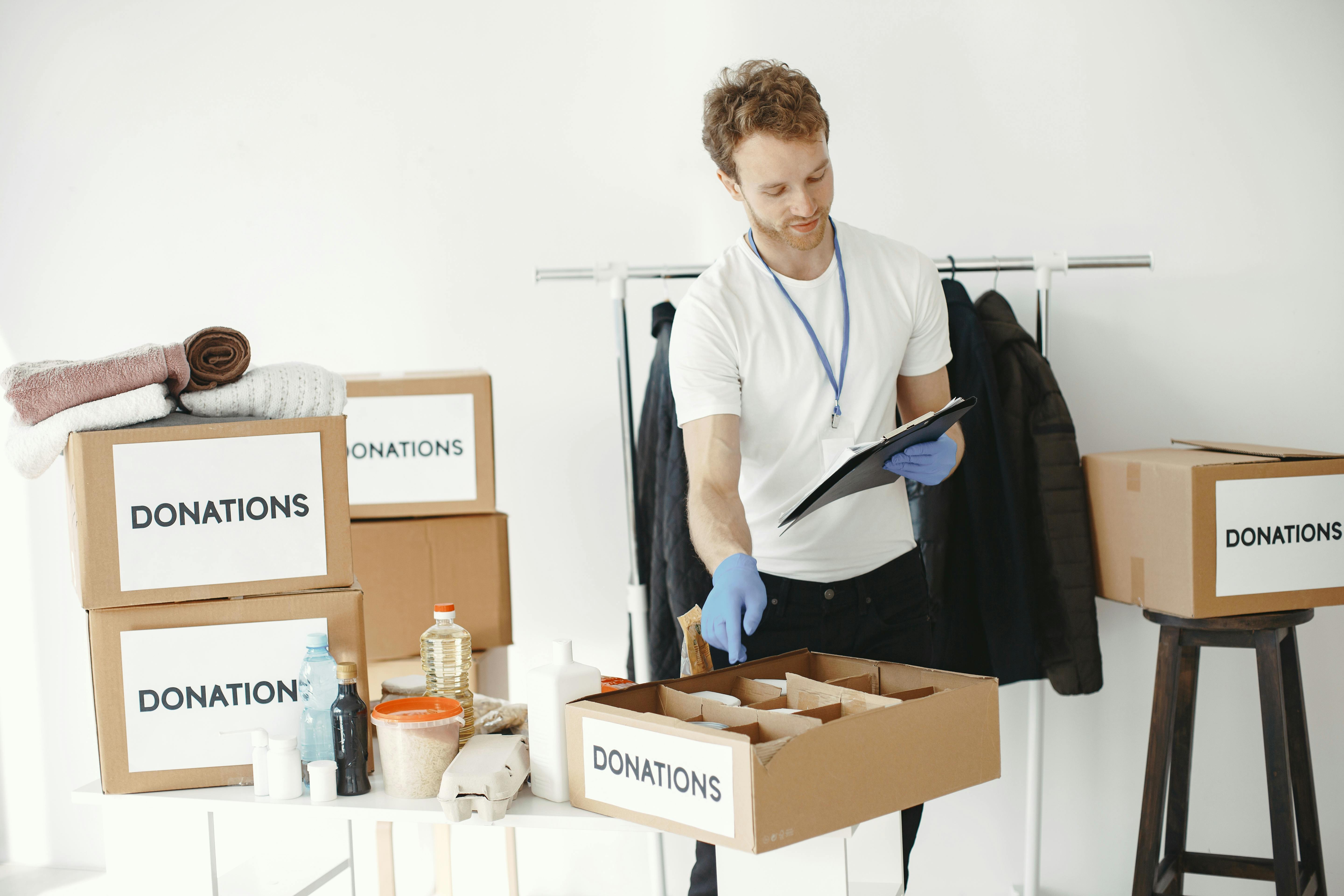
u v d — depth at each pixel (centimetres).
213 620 136
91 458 133
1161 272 238
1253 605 189
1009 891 248
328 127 269
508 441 268
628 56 257
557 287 264
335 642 139
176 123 273
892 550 171
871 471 147
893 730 114
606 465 265
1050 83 239
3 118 278
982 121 242
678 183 256
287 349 273
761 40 250
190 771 136
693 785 109
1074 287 241
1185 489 188
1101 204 239
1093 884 247
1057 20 238
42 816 283
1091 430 243
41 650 282
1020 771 247
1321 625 236
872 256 172
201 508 136
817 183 154
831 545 166
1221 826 242
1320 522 189
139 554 134
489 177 264
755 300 166
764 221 157
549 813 121
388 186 268
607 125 259
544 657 269
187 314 276
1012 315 227
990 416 217
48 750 283
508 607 230
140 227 276
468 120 264
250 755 137
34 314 280
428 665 143
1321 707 237
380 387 227
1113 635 243
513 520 269
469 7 263
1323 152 232
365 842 270
